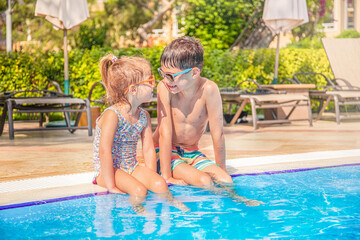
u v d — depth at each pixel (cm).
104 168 245
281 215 203
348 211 209
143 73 257
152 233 179
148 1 1812
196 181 257
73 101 591
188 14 1187
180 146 296
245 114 789
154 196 238
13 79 827
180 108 281
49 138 583
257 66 926
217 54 913
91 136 603
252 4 1173
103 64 273
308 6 1349
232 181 265
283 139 535
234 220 196
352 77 813
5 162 378
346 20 1672
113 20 1795
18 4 1653
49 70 841
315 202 224
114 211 210
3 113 608
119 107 258
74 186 257
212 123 285
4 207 215
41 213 207
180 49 248
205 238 173
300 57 961
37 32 1714
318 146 464
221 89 793
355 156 353
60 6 679
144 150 276
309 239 172
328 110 955
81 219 199
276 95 688
